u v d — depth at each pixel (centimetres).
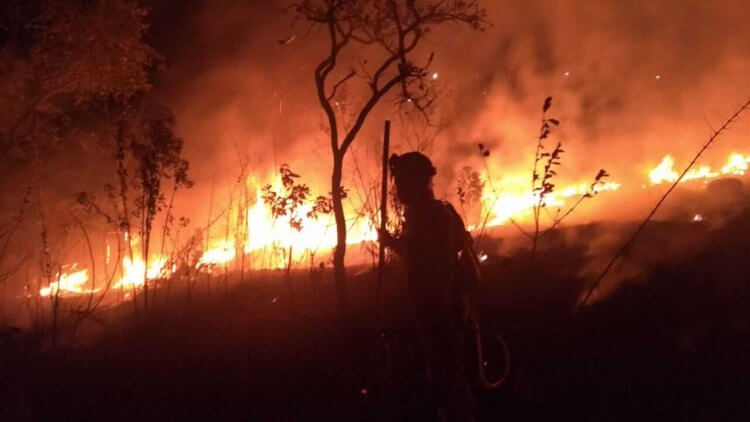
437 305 423
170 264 1087
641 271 905
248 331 839
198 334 849
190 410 639
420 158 443
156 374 736
